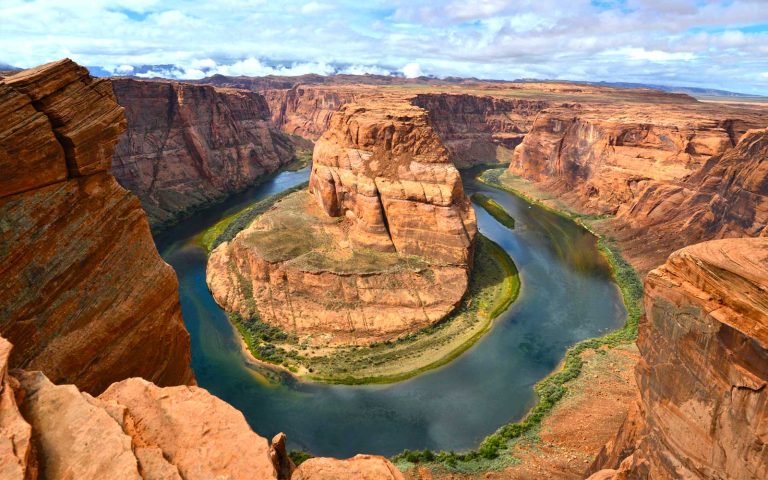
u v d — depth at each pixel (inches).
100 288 829.8
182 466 470.9
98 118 834.2
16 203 722.2
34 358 713.0
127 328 874.8
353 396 1811.0
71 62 813.2
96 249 831.1
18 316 701.3
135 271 903.1
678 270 806.5
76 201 805.2
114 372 849.5
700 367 741.3
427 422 1680.6
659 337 824.9
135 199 920.9
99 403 506.9
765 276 693.3
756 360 655.1
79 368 780.6
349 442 1589.6
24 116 721.0
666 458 802.8
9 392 448.8
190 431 518.0
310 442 1588.3
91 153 818.8
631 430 976.9
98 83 860.0
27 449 400.8
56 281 759.1
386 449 1557.6
